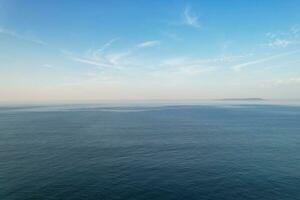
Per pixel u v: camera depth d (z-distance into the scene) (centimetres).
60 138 6938
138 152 5306
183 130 8500
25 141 6481
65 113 16725
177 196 3077
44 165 4322
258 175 3803
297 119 12012
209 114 15350
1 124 10194
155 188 3312
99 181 3559
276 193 3145
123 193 3156
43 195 3077
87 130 8500
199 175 3825
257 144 6106
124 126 9600
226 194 3128
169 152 5309
